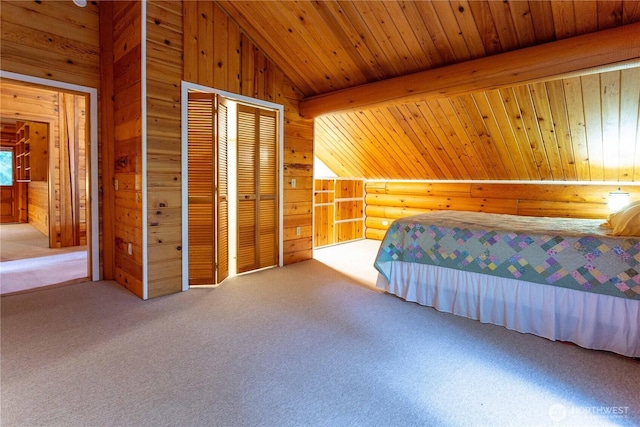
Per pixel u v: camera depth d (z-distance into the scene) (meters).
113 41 3.54
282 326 2.57
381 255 3.27
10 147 8.46
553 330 2.38
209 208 3.46
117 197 3.60
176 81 3.22
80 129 5.45
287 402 1.69
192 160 3.40
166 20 3.12
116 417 1.57
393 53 3.33
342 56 3.60
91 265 3.66
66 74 3.38
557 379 1.91
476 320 2.73
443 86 3.16
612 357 2.16
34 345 2.22
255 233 4.13
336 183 6.03
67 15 3.37
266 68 4.03
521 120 3.68
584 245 2.30
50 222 5.25
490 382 1.88
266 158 4.16
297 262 4.63
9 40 3.04
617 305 2.19
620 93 3.01
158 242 3.18
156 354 2.13
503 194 4.99
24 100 4.87
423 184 5.79
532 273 2.47
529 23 2.64
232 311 2.86
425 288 3.05
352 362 2.07
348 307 2.98
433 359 2.11
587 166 4.07
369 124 4.72
